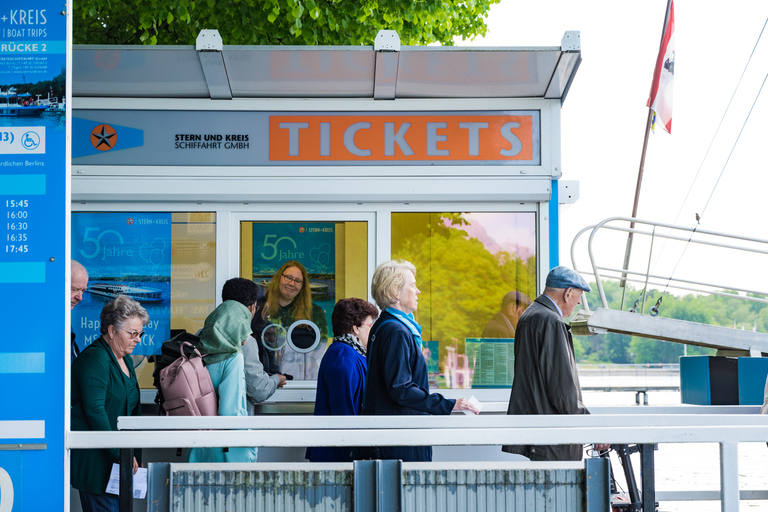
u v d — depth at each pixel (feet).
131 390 12.11
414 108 15.80
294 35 28.37
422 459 10.69
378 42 14.30
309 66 14.89
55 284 8.45
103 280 15.99
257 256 16.20
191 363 12.37
